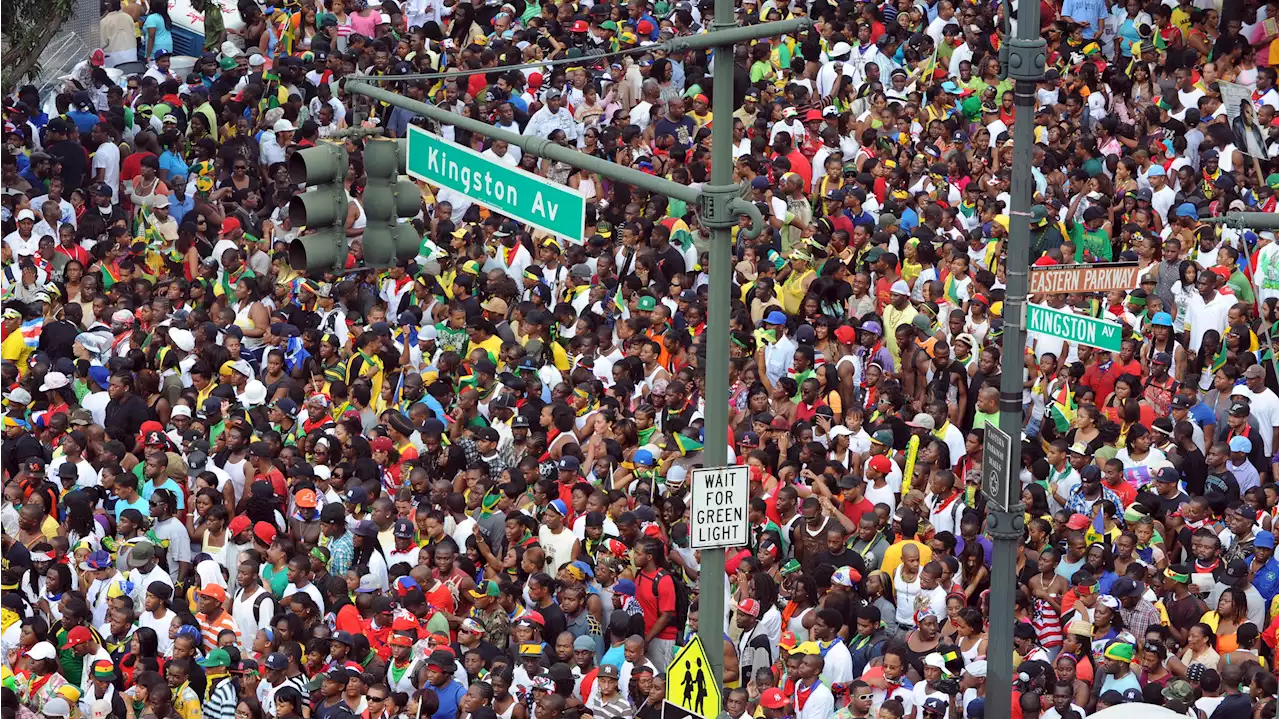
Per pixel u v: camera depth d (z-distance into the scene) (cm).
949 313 8088
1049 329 4950
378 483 7025
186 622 6156
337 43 11631
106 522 6912
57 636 6184
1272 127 9744
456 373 7969
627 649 5928
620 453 7188
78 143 9819
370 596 6281
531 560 6400
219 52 11500
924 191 9375
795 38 10900
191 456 7119
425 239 8756
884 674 5762
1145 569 6172
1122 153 10019
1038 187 9419
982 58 10644
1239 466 7075
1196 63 10769
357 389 7788
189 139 10294
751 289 8319
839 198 8981
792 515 6769
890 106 10100
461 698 5866
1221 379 7488
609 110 10569
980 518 6694
